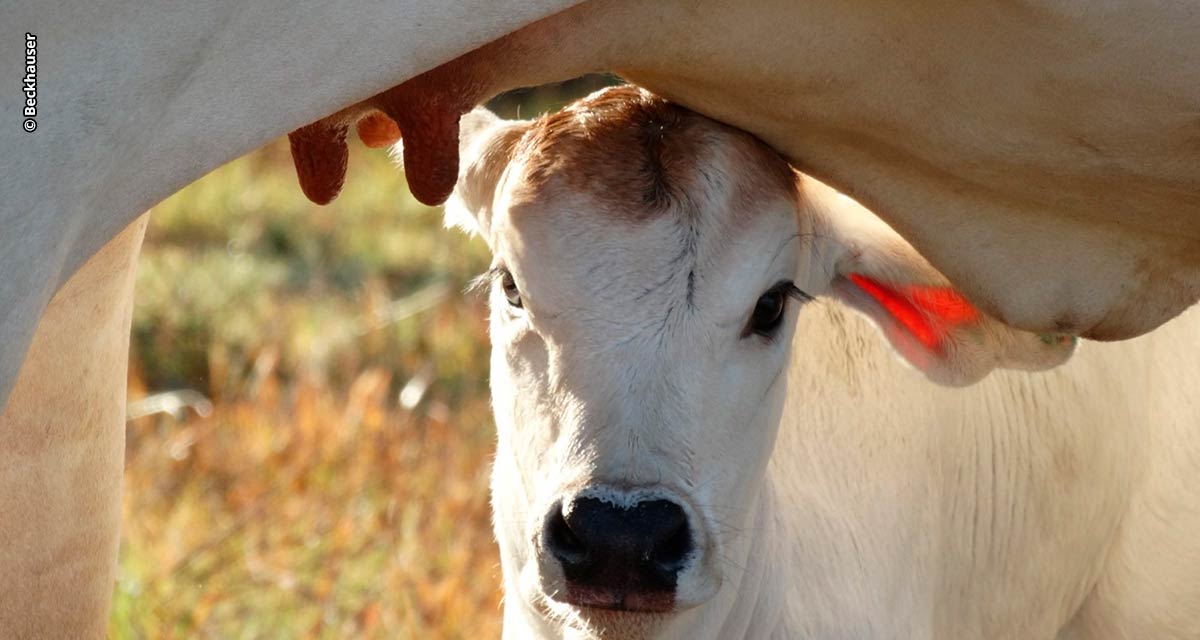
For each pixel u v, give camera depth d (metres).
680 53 4.50
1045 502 6.80
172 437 9.22
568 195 4.98
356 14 4.00
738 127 5.05
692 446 4.89
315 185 4.81
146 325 11.00
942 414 6.38
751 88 4.67
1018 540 6.75
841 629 5.85
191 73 3.96
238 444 9.10
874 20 4.40
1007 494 6.66
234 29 3.95
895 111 4.64
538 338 5.07
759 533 5.57
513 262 5.05
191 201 13.41
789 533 5.84
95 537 5.27
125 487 8.62
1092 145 4.61
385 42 4.05
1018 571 6.80
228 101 4.02
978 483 6.56
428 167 4.58
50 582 5.18
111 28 3.87
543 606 5.03
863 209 5.63
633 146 5.08
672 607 4.71
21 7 3.80
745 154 5.12
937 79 4.52
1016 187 4.82
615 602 4.68
